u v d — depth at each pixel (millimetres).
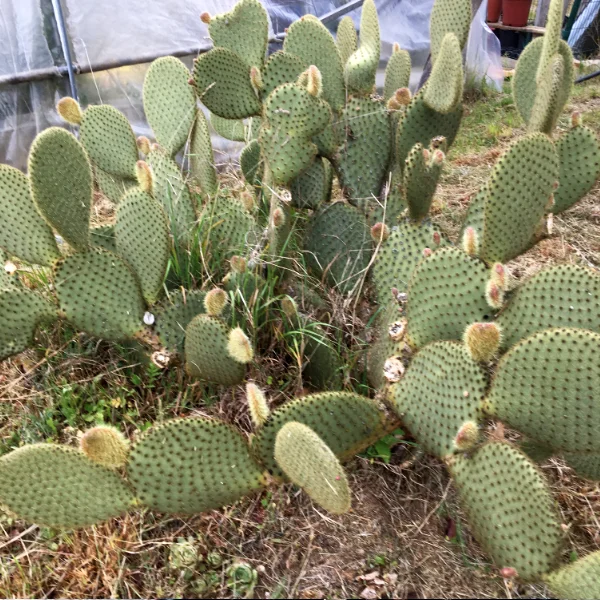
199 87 2064
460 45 2143
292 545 1494
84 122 2188
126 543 1491
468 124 4785
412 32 5098
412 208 1724
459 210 3158
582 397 1176
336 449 1398
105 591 1433
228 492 1320
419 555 1481
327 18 4574
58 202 1617
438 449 1312
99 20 3725
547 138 1479
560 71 1725
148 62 3961
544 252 2809
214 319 1490
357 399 1374
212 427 1309
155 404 1842
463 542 1490
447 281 1484
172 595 1409
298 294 1983
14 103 3744
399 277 1747
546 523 1121
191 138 2447
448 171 3660
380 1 4809
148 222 1715
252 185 2453
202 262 1981
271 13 4375
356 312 1997
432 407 1330
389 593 1404
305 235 2084
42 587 1450
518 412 1238
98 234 2014
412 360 1410
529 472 1151
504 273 1354
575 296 1365
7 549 1538
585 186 1871
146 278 1761
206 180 2391
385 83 2613
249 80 2125
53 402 1849
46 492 1245
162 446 1276
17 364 2021
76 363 1932
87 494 1262
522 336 1409
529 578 1131
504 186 1484
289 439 1157
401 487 1632
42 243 1748
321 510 1552
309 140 1959
